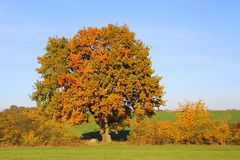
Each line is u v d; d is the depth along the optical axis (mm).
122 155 41688
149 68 63875
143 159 37969
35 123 55844
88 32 65000
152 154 42750
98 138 72750
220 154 42562
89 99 61531
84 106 62688
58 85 65312
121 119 65812
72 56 64312
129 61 62250
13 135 54812
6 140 54875
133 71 63312
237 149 48875
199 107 59875
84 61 64250
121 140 67375
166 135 58656
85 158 38625
